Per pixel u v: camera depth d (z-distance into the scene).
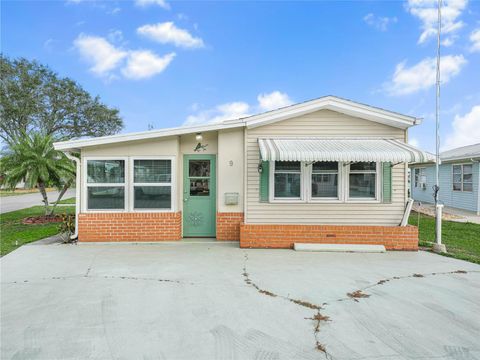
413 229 9.03
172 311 4.72
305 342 3.85
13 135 26.59
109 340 3.86
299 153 7.96
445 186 21.77
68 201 26.25
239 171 9.71
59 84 31.62
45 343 3.79
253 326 4.26
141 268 6.99
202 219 10.32
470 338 3.99
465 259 8.01
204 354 3.57
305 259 7.89
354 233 9.13
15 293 5.46
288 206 9.39
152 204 9.74
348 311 4.77
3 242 9.81
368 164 9.40
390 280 6.29
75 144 9.27
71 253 8.38
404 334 4.07
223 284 5.96
